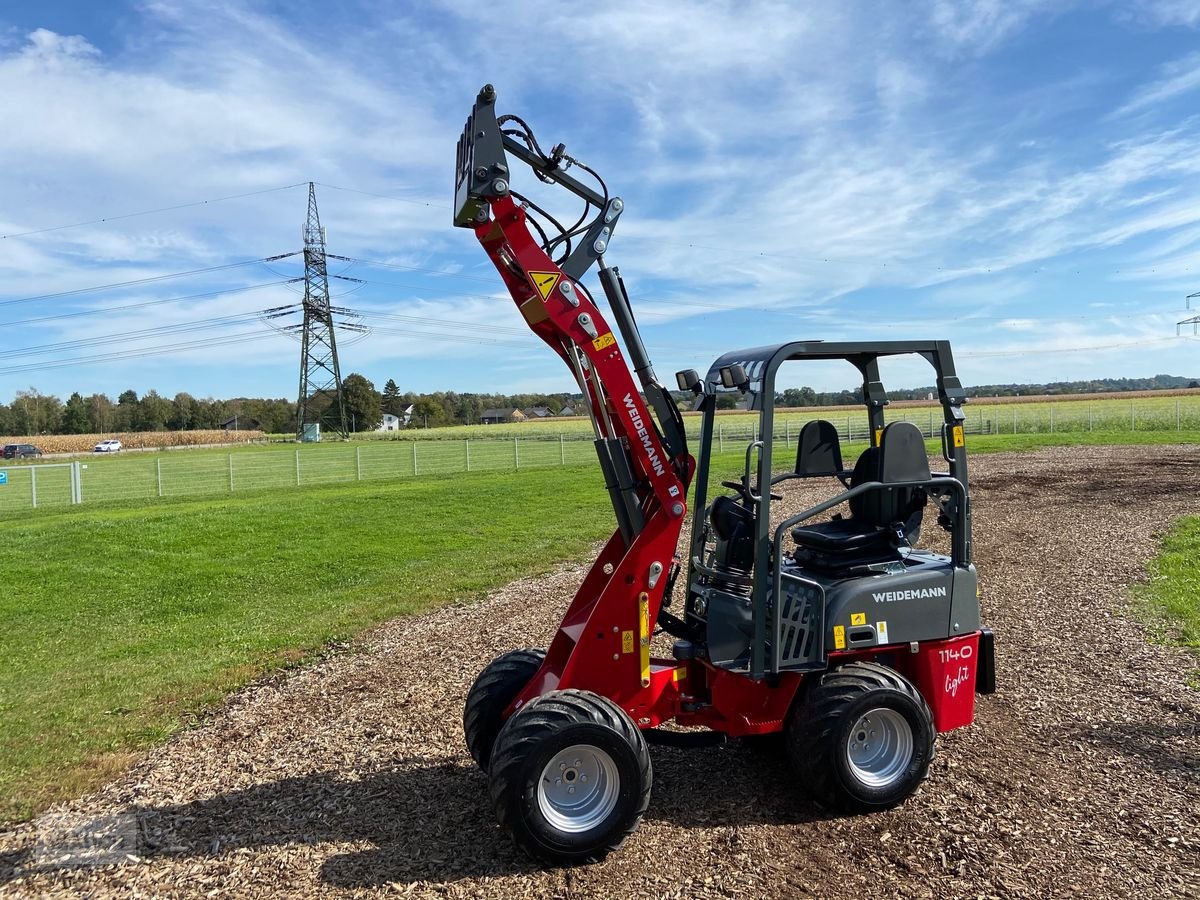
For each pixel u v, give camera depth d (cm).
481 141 408
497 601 965
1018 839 409
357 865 400
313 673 723
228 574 1165
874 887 372
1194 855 393
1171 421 4128
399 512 1736
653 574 432
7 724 614
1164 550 1099
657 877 382
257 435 7519
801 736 431
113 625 922
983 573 1010
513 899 368
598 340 427
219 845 425
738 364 464
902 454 454
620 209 446
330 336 7375
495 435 6694
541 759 378
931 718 446
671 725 573
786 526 431
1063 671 657
